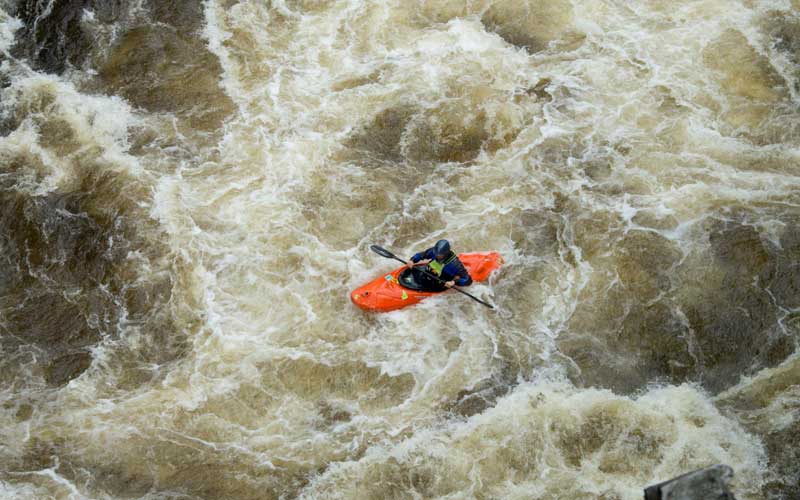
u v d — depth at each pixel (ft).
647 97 56.80
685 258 47.65
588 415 40.73
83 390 42.86
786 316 44.86
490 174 52.95
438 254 44.16
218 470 39.42
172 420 41.42
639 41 60.44
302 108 56.85
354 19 62.39
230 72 59.11
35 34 60.95
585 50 60.13
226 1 62.75
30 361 44.21
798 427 39.78
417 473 38.91
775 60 58.59
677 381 42.60
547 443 39.65
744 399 41.50
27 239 49.70
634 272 47.16
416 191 52.19
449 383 42.78
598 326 45.03
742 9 61.98
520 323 45.34
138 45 60.39
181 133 55.36
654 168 52.60
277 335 45.06
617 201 50.85
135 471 39.42
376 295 45.42
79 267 48.47
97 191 51.93
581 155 53.62
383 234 49.88
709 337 44.24
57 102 56.85
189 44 60.75
